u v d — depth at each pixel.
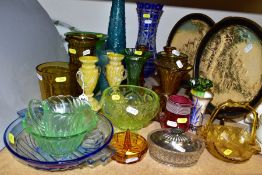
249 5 1.07
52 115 0.67
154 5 1.05
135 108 0.82
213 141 0.80
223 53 0.91
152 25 1.09
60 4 1.23
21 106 0.80
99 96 0.98
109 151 0.70
